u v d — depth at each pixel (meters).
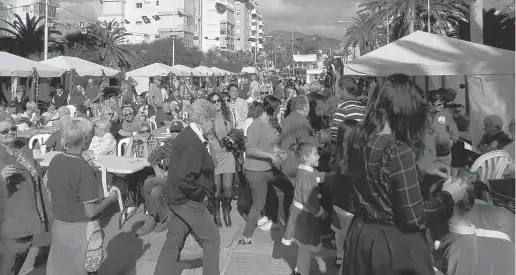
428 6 28.62
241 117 10.06
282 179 6.50
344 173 2.73
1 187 3.89
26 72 17.64
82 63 22.44
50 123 13.02
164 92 17.88
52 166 3.70
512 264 3.43
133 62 59.91
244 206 7.91
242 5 145.50
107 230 6.50
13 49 45.00
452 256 3.50
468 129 7.51
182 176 3.99
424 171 3.86
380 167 2.41
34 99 19.92
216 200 6.70
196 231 4.12
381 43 45.00
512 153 4.97
